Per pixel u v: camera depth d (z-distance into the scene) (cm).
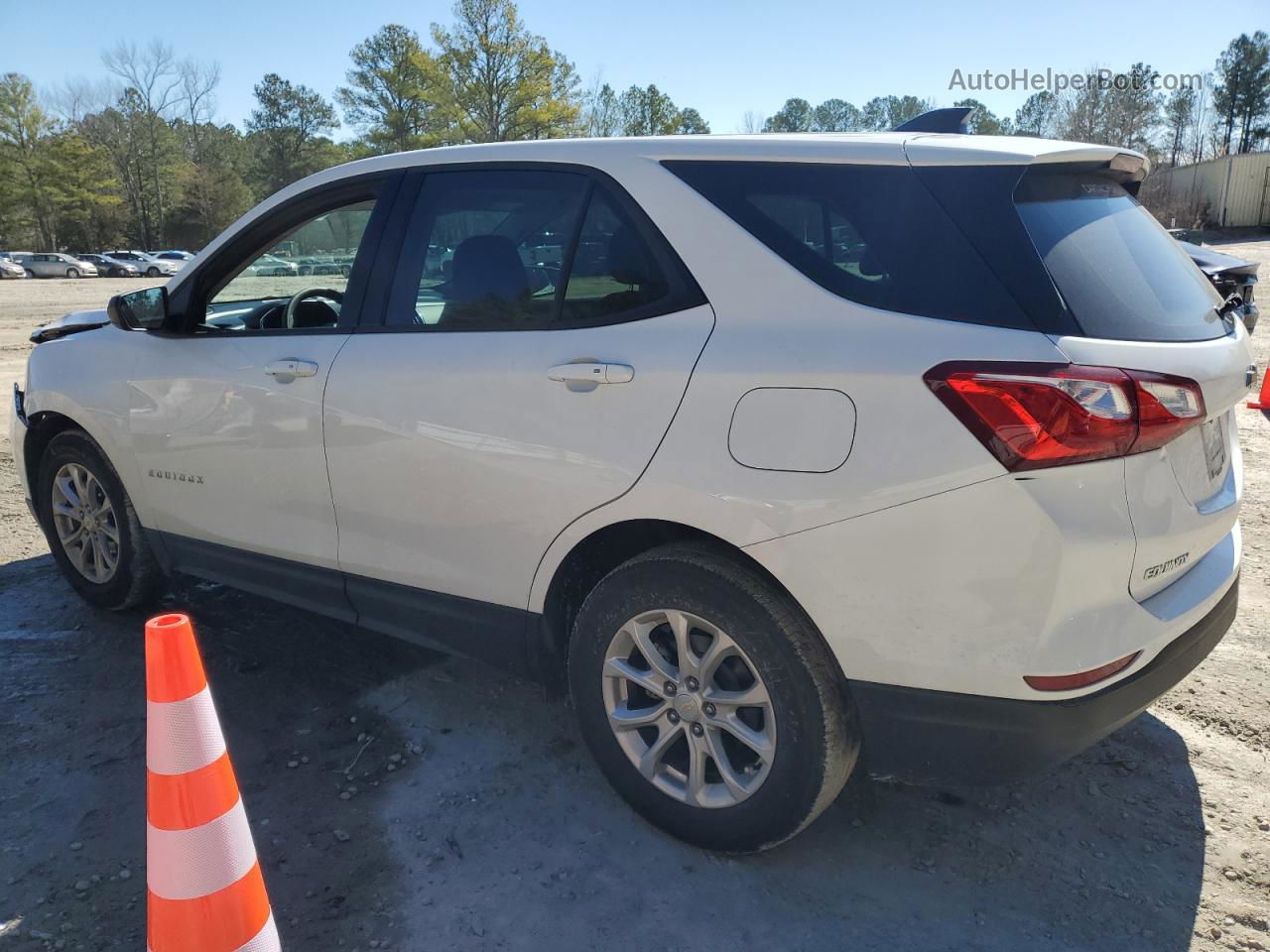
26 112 6931
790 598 234
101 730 323
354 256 316
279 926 235
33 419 415
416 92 6438
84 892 246
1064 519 202
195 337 349
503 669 293
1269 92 7431
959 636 212
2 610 422
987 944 230
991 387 203
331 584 324
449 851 263
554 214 275
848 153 240
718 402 233
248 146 9006
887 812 280
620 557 277
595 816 278
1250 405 841
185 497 360
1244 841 267
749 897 245
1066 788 291
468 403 273
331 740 319
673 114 7594
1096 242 235
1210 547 252
